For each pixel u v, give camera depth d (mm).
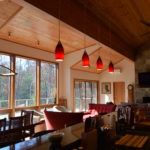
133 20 5723
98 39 5035
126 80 11477
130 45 9031
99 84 12180
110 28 5949
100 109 7203
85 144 1413
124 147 1634
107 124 1814
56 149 1424
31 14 5090
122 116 2521
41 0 2947
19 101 7055
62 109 8109
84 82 10719
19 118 3807
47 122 5043
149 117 3025
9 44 6621
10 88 6703
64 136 1775
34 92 7809
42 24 5801
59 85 9234
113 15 5055
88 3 4160
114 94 11797
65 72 9445
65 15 3547
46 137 1771
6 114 6438
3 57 6504
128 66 11469
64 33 6707
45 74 8461
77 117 4730
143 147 1625
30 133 3869
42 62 8305
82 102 10398
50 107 8539
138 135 2035
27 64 7520
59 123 4852
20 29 5984
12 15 5043
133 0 4387
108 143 1555
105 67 11586
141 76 9688
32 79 7746
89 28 4527
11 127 3645
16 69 6992
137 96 9883
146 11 5160
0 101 6340
